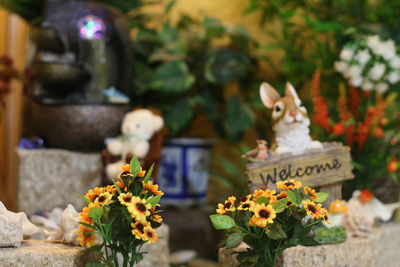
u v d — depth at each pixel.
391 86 1.91
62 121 1.84
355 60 1.79
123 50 1.98
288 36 2.35
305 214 1.08
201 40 2.42
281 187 1.10
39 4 2.22
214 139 2.46
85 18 1.91
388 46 1.79
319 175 1.39
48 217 1.54
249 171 1.31
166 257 1.55
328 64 2.10
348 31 1.98
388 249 1.65
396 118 1.87
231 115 2.29
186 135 2.58
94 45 1.92
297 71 2.25
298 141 1.36
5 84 2.02
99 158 1.85
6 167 2.12
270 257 1.07
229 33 2.38
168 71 2.27
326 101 2.05
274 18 2.51
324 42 2.40
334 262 1.30
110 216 1.04
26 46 2.18
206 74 2.29
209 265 2.04
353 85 1.79
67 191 1.84
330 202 1.43
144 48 2.41
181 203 2.26
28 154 1.82
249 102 2.47
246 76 2.46
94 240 1.08
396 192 1.85
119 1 2.31
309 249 1.25
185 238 2.21
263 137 2.34
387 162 1.73
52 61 1.84
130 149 1.71
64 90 1.96
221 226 1.03
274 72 2.48
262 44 2.56
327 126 1.68
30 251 1.06
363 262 1.39
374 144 1.74
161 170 2.26
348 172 1.44
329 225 1.35
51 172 1.83
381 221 1.84
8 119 2.14
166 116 2.31
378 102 1.94
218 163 2.53
